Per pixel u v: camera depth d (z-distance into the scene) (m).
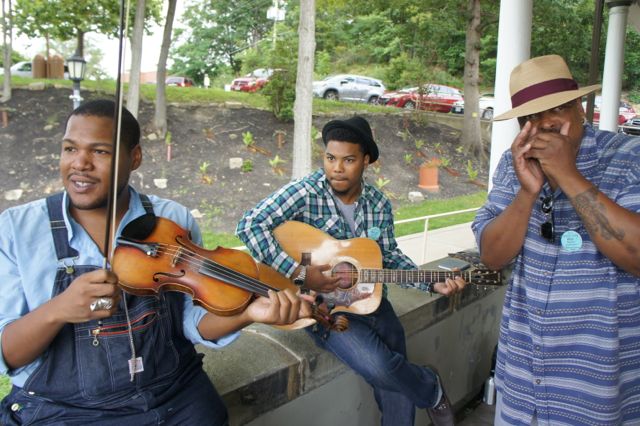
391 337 2.08
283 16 26.19
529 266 1.58
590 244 1.48
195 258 1.36
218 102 14.57
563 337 1.52
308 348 1.93
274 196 2.09
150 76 20.72
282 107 14.19
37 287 1.18
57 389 1.18
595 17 5.45
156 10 14.16
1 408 1.23
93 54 13.66
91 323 1.20
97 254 1.23
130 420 1.23
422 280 2.12
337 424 2.08
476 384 3.13
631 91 23.83
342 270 2.09
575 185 1.33
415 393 1.94
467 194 13.23
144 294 1.27
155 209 1.45
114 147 1.09
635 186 1.42
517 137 1.40
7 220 1.18
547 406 1.57
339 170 2.03
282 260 2.00
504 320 1.71
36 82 13.56
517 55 3.23
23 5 11.91
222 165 12.12
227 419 1.43
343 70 24.70
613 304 1.46
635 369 1.50
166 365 1.30
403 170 13.84
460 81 21.03
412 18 15.70
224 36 29.39
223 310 1.31
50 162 11.10
